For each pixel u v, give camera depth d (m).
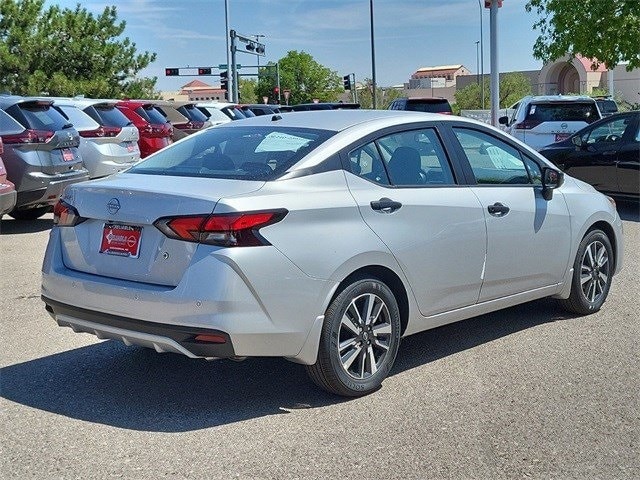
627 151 12.52
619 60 21.52
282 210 4.48
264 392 5.02
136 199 4.59
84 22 34.25
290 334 4.50
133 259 4.60
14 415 4.64
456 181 5.54
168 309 4.35
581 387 5.07
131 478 3.88
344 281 4.76
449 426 4.48
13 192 10.22
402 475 3.91
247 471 3.95
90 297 4.67
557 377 5.25
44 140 11.33
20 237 11.09
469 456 4.11
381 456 4.11
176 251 4.43
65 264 4.96
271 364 5.55
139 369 5.45
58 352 5.82
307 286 4.53
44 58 33.22
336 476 3.90
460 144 5.70
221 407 4.77
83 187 4.90
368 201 4.90
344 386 4.79
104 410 4.73
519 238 5.85
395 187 5.13
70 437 4.34
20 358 5.68
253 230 4.38
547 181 6.12
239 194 4.48
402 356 5.71
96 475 3.91
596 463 4.04
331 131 5.16
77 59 34.19
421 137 5.49
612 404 4.78
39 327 6.46
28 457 4.10
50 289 4.95
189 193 4.48
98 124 13.66
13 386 5.12
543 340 6.05
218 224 4.33
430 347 5.91
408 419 4.57
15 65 31.94
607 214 6.75
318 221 4.63
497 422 4.53
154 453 4.15
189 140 5.64
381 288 4.92
